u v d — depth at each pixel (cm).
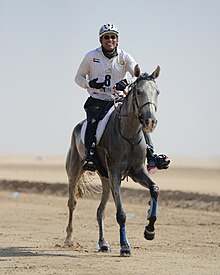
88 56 1630
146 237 1532
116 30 1617
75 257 1512
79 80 1639
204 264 1423
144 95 1437
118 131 1509
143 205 2942
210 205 2778
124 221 1507
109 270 1346
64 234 1959
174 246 1702
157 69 1479
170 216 2448
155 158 1545
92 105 1622
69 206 1752
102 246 1619
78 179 1747
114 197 1512
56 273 1323
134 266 1391
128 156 1504
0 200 3238
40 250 1625
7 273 1330
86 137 1597
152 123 1419
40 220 2353
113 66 1633
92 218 2416
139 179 1516
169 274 1309
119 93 1617
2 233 1967
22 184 3834
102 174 1609
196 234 1953
